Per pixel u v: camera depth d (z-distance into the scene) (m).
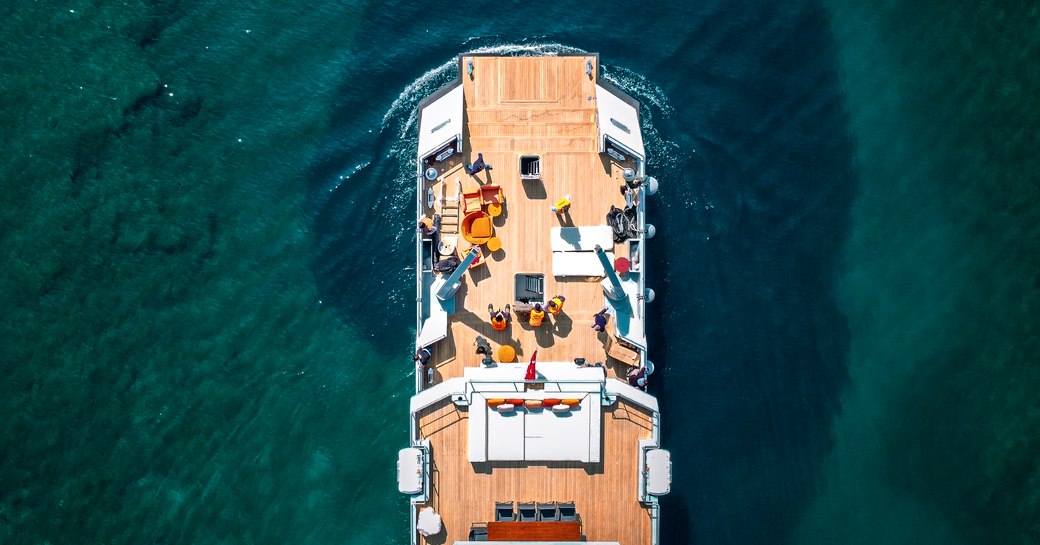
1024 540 41.50
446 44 44.84
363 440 41.69
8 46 44.47
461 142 38.31
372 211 43.47
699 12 45.19
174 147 44.12
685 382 41.88
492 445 35.78
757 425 41.88
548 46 44.72
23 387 41.81
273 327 42.69
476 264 38.03
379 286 42.84
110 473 41.41
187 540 40.97
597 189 38.69
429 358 37.97
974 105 44.94
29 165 43.53
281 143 44.25
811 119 44.56
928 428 42.47
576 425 35.78
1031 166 44.44
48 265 42.78
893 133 44.69
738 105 44.50
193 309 42.78
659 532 40.69
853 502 41.75
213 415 41.97
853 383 42.56
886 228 43.97
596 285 38.00
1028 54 45.03
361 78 44.69
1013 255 43.84
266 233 43.53
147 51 44.84
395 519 41.00
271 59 44.97
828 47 45.25
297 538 40.91
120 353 42.34
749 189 43.69
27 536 40.84
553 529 35.16
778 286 42.91
